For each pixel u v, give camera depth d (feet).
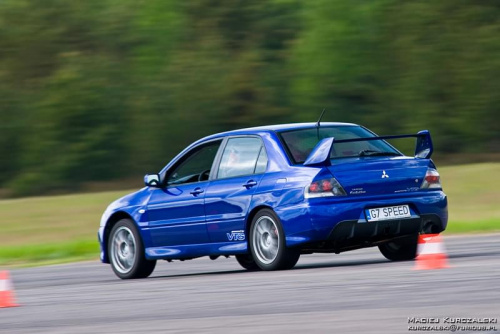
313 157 75.77
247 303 54.19
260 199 77.77
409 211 76.74
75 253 142.61
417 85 323.37
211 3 367.86
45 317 55.06
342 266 77.51
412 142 318.65
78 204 214.48
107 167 347.97
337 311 47.09
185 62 353.31
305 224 74.33
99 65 353.31
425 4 324.19
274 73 353.31
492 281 56.13
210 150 85.10
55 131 350.02
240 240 79.97
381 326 40.73
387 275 64.64
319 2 333.42
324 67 330.75
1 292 64.95
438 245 68.80
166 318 49.78
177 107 351.67
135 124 350.43
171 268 100.22
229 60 359.66
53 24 372.17
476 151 318.65
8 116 356.18
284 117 348.18
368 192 75.31
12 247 158.40
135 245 88.43
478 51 320.29
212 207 81.97
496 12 323.78
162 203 86.58
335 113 331.16
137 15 363.35
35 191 346.54
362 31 330.34
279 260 76.38
